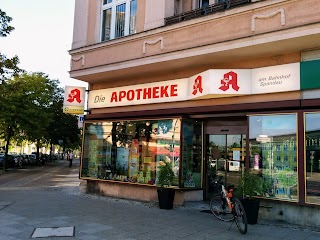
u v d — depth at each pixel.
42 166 37.22
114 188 11.43
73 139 43.00
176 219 7.90
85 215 8.19
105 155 11.92
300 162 7.45
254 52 8.10
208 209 9.13
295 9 7.13
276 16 7.39
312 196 7.27
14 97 25.25
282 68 7.92
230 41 7.98
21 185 15.45
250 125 8.38
